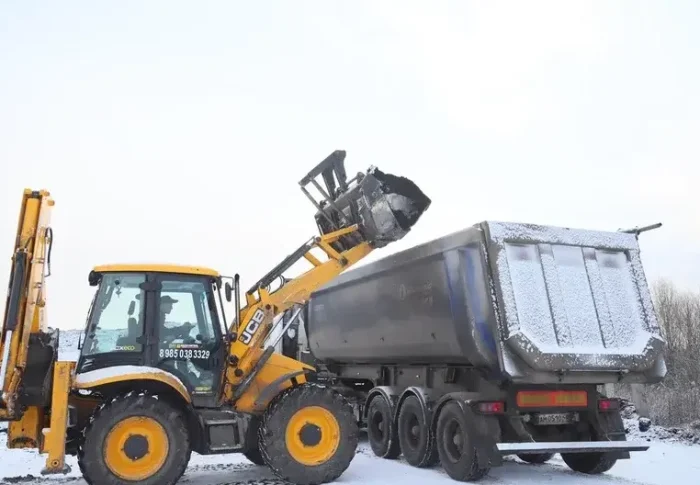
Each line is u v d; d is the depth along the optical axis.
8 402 6.18
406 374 10.03
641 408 13.78
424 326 8.62
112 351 7.10
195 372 7.36
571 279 7.65
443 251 8.16
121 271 7.26
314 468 7.31
